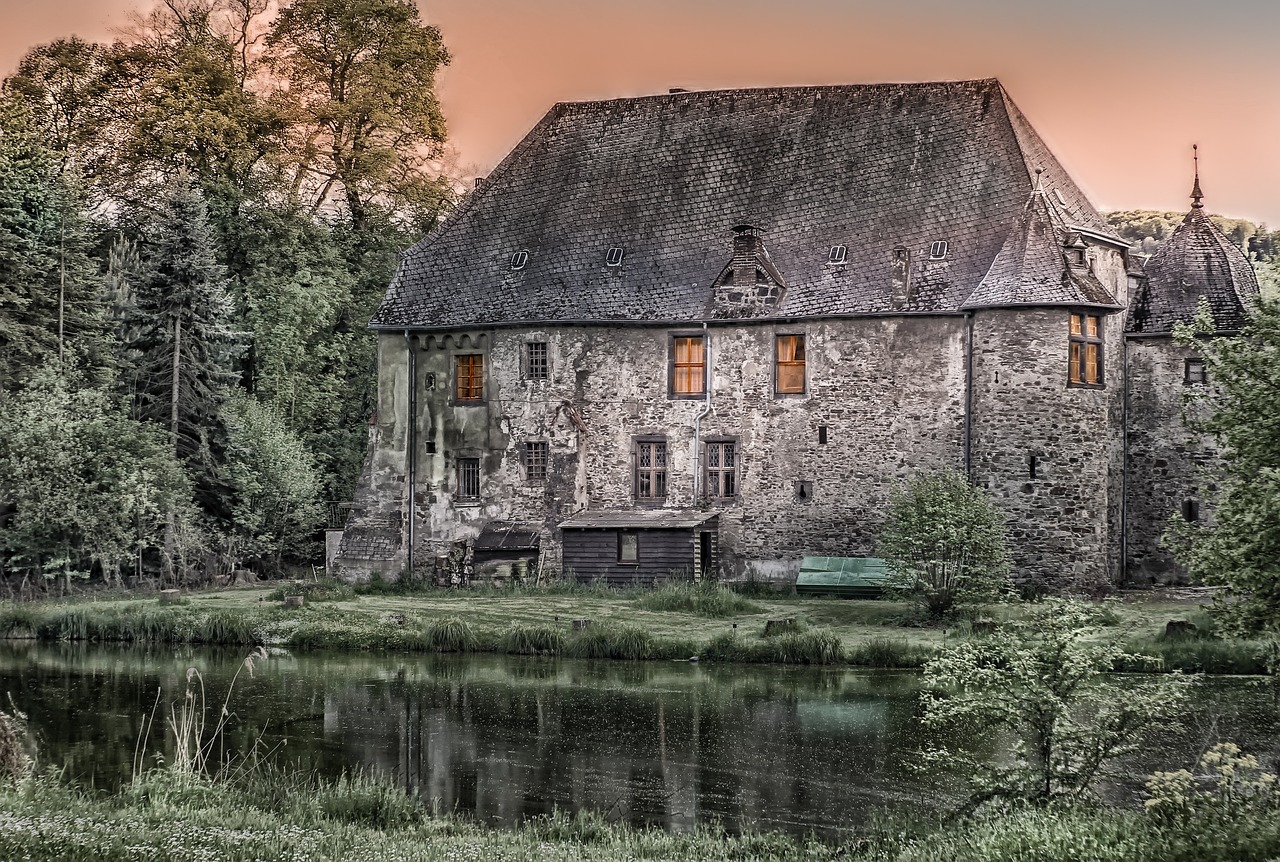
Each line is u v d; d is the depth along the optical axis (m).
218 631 34.22
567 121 48.31
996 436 39.00
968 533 33.75
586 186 46.62
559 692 27.28
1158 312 42.12
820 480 41.72
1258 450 18.08
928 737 22.92
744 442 42.62
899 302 40.69
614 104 48.03
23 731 19.53
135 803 16.92
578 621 32.94
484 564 44.22
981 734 21.20
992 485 39.03
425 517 45.66
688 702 26.14
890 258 41.53
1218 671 26.98
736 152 45.59
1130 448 41.84
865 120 44.53
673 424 43.38
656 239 44.84
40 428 42.22
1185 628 28.73
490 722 24.59
